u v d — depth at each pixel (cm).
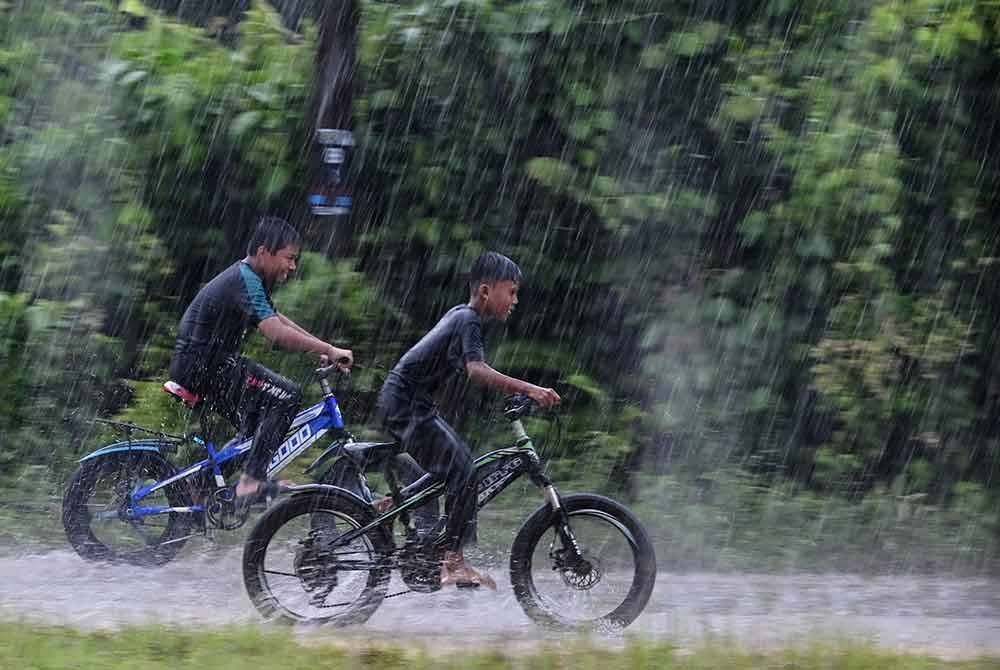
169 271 2202
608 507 1463
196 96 2156
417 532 1478
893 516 2025
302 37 2205
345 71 2127
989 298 2164
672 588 1705
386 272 2214
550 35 2161
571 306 2256
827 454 2144
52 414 2167
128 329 2216
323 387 1634
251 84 2159
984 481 2147
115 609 1490
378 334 2188
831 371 2125
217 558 1714
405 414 1462
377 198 2203
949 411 2147
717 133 2169
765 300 2178
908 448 2153
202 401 1648
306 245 2170
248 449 1661
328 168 2138
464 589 1473
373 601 1459
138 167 2178
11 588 1595
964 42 2086
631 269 2227
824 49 2145
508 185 2211
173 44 2183
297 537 1455
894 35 2095
